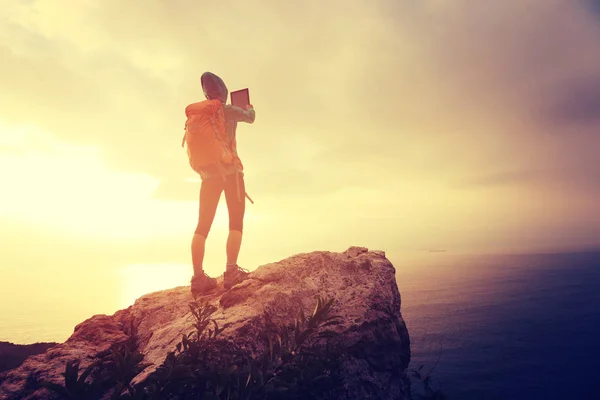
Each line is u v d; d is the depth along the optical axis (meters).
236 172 4.01
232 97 4.36
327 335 3.02
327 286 3.83
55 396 2.64
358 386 3.20
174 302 4.12
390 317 3.76
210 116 3.86
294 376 2.62
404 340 3.80
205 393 2.30
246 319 3.18
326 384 2.79
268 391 2.38
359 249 4.69
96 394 2.22
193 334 3.06
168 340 3.17
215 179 3.96
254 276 3.88
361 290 3.83
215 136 3.84
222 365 2.71
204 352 2.70
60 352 3.16
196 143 3.85
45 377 2.80
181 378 2.38
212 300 3.84
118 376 2.36
